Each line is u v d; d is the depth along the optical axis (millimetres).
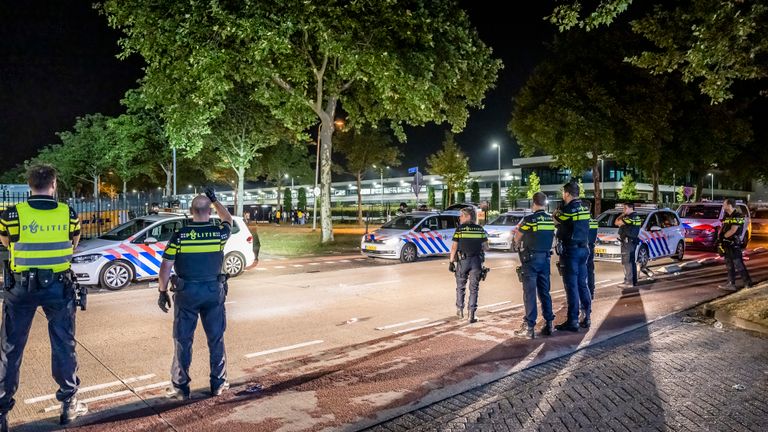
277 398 4891
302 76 18078
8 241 4227
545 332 7004
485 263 15672
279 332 7410
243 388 5164
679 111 24422
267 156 38531
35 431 4223
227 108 24594
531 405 4676
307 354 6363
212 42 15953
